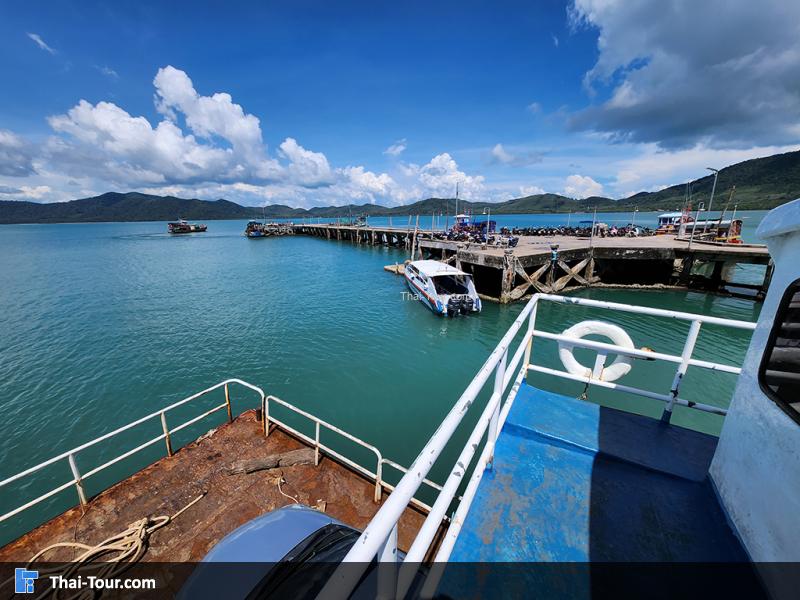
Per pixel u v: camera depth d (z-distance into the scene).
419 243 33.41
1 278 34.31
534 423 2.99
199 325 19.16
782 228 1.64
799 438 1.48
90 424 10.65
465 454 1.84
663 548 1.91
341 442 9.48
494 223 37.97
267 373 13.60
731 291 22.88
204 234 109.88
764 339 1.87
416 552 1.21
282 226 93.19
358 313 21.16
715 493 2.24
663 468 2.49
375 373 13.59
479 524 2.06
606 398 11.44
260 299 24.86
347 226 71.50
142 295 26.34
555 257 22.23
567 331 3.64
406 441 9.53
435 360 14.74
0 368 14.10
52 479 8.70
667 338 16.08
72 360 14.78
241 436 6.79
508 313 20.03
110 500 5.42
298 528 3.30
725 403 11.05
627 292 24.12
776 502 1.60
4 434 10.25
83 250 62.09
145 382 12.96
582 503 2.22
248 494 5.56
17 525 7.58
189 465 6.09
